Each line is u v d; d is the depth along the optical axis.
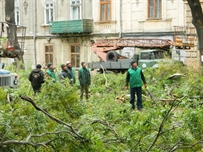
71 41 44.84
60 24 44.56
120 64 34.16
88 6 43.97
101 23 43.16
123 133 9.14
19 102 8.69
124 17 41.97
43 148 7.96
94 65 35.38
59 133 8.05
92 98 18.19
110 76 25.38
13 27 31.91
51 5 46.12
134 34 41.34
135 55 33.38
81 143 8.21
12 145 7.54
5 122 7.68
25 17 47.38
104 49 36.34
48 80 9.92
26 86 19.25
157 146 8.95
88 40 43.88
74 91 9.85
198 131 8.84
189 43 34.72
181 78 22.92
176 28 38.19
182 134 8.80
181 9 38.78
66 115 9.49
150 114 9.11
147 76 24.22
